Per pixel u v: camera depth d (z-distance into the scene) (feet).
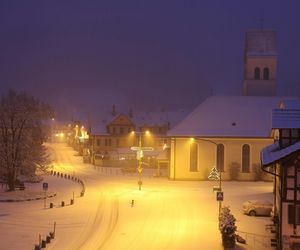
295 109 122.93
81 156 452.76
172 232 137.49
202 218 158.30
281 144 120.78
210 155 269.64
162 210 172.55
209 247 121.80
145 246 122.11
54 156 448.24
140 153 243.60
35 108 226.38
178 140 270.46
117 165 361.30
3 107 220.64
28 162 226.17
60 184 253.44
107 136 404.36
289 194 110.83
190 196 208.13
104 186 244.22
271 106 282.15
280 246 111.86
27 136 224.74
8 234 135.44
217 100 285.23
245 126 272.51
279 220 115.24
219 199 143.13
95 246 122.01
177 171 270.26
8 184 223.92
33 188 234.17
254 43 337.52
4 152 220.64
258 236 132.98
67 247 121.19
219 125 273.13
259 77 334.03
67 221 152.87
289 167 110.83
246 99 287.48
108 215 162.91
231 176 268.82
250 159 269.23
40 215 163.12
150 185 249.14
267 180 266.98
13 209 175.52
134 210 172.45
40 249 118.73
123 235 133.59
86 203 188.55
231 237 118.93
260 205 162.40
